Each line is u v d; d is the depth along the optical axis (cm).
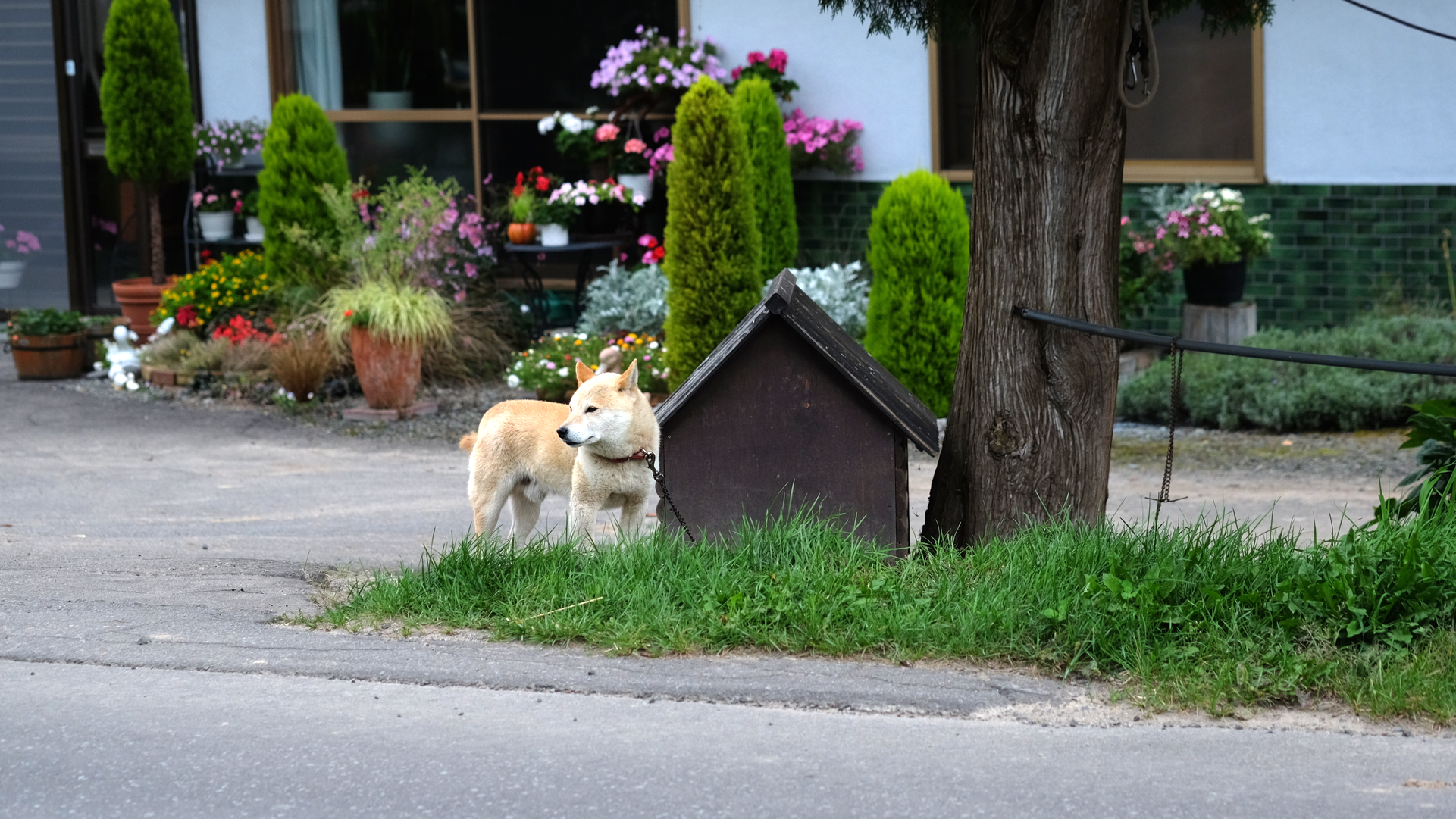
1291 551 601
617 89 1566
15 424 1328
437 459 1196
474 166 1677
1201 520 644
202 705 513
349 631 601
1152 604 554
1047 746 474
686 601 604
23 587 682
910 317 1249
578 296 1612
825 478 662
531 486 782
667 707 511
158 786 444
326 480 1114
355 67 1694
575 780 446
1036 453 686
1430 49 1354
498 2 1653
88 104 1750
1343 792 434
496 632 589
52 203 1777
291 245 1515
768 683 529
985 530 696
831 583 601
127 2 1524
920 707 509
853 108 1537
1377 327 1314
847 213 1555
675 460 668
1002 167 679
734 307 1273
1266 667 529
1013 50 666
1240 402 1258
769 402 660
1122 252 1399
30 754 469
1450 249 1377
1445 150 1366
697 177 1257
